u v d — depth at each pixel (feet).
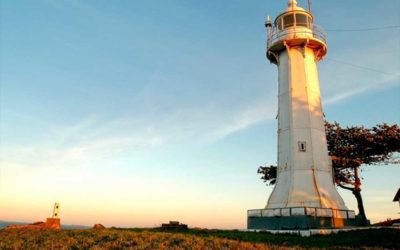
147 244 63.46
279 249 59.00
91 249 61.36
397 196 121.49
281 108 119.14
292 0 127.13
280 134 116.67
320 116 116.47
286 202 103.35
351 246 64.85
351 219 103.19
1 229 99.14
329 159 113.19
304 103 115.03
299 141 110.83
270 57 129.18
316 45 121.29
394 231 76.02
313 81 119.14
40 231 91.09
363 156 143.13
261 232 91.91
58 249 63.05
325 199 102.63
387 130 136.87
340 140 145.18
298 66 119.24
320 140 112.98
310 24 122.93
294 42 120.26
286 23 123.85
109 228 105.19
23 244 68.85
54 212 114.01
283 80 121.08
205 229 105.29
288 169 109.70
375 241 68.90
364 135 138.62
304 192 103.35
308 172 106.73
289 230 88.12
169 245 63.57
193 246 60.59
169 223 111.55
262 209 102.06
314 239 75.82
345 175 144.46
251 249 58.54
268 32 127.85
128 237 72.23
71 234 81.20
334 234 81.66
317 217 93.30
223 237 77.77
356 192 142.82
